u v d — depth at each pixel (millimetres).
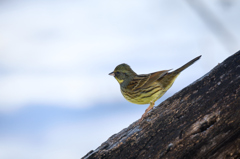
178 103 7641
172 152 7219
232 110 6953
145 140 7551
